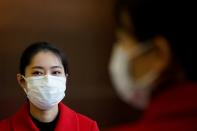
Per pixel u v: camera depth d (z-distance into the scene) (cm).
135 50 258
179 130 173
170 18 192
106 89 636
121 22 211
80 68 647
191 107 174
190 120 174
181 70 195
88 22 649
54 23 640
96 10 650
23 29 630
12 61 625
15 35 628
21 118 191
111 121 640
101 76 637
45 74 189
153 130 177
